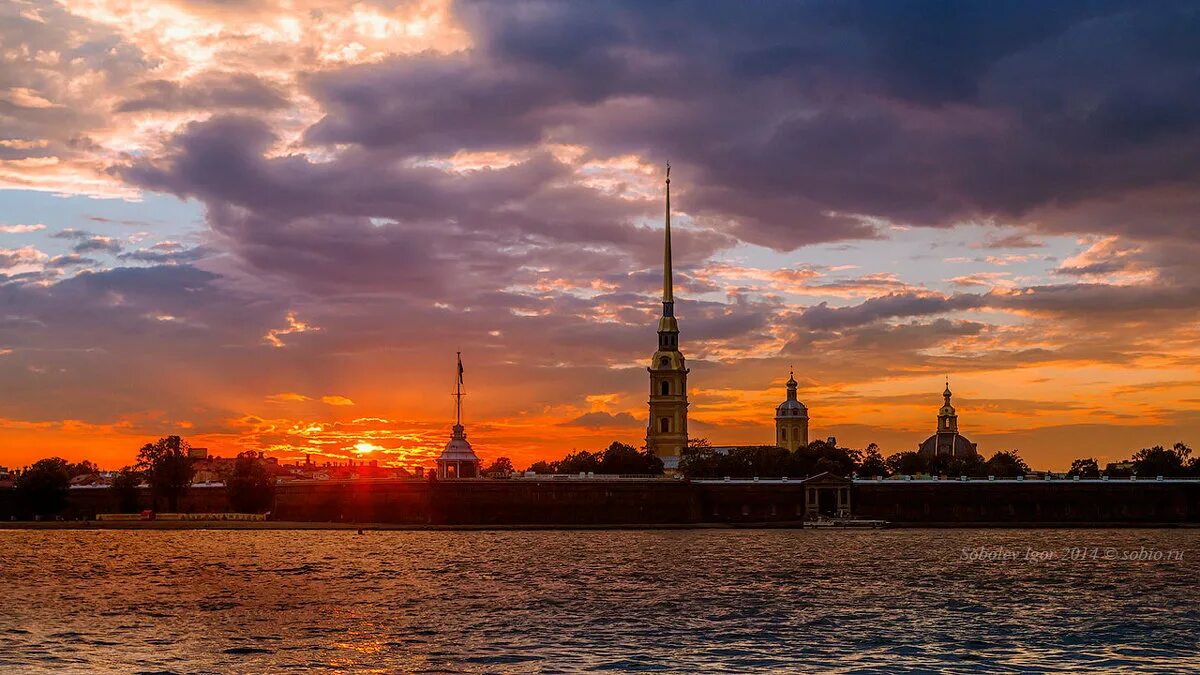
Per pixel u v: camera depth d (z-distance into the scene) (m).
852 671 90.00
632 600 127.44
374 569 163.38
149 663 92.81
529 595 132.00
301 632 106.94
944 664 92.62
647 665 92.06
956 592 134.50
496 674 89.12
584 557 183.38
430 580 148.25
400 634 105.69
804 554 189.00
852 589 137.38
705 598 129.00
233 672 89.69
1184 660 94.56
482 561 176.12
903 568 163.38
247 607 122.69
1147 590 137.00
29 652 96.94
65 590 137.62
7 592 135.50
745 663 92.81
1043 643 101.19
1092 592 134.75
